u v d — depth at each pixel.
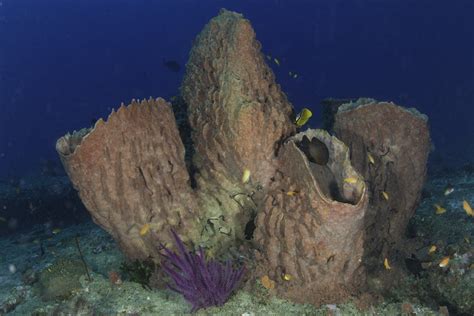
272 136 2.01
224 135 2.05
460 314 2.23
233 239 2.23
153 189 2.05
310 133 1.98
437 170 6.68
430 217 2.91
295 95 30.16
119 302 2.13
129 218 2.05
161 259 2.14
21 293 2.44
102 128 1.90
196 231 2.17
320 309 1.95
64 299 2.27
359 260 1.96
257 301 2.00
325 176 1.93
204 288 1.96
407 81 30.44
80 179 1.95
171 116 2.11
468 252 2.35
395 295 2.22
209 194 2.22
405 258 2.40
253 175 2.08
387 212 2.25
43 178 7.70
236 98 2.01
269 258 2.01
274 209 1.95
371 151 2.21
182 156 2.13
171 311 2.02
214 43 2.23
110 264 2.59
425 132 2.21
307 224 1.83
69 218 5.18
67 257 2.71
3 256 3.51
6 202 5.34
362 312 1.95
